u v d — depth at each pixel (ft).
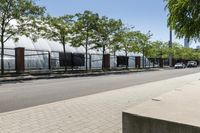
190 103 21.11
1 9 81.87
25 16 86.38
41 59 115.34
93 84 67.46
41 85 63.67
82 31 126.52
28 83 69.46
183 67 239.50
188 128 14.87
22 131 22.35
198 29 21.98
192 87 34.22
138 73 132.26
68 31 116.98
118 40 143.23
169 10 23.13
